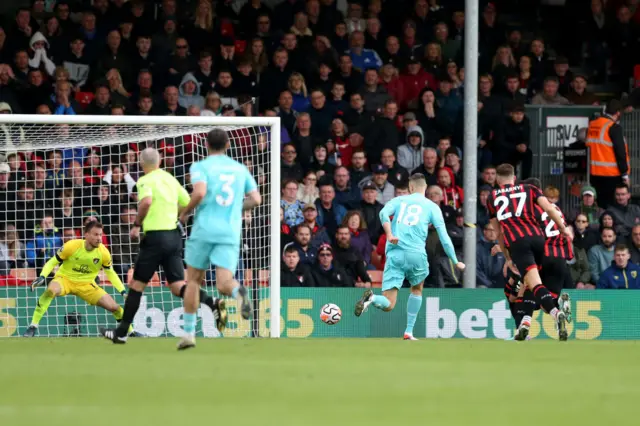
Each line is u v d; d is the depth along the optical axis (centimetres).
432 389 2286
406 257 4700
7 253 5400
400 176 6381
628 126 7050
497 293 5384
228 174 3272
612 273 5731
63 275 5028
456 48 7400
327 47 7000
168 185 3831
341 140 6594
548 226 4425
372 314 5303
